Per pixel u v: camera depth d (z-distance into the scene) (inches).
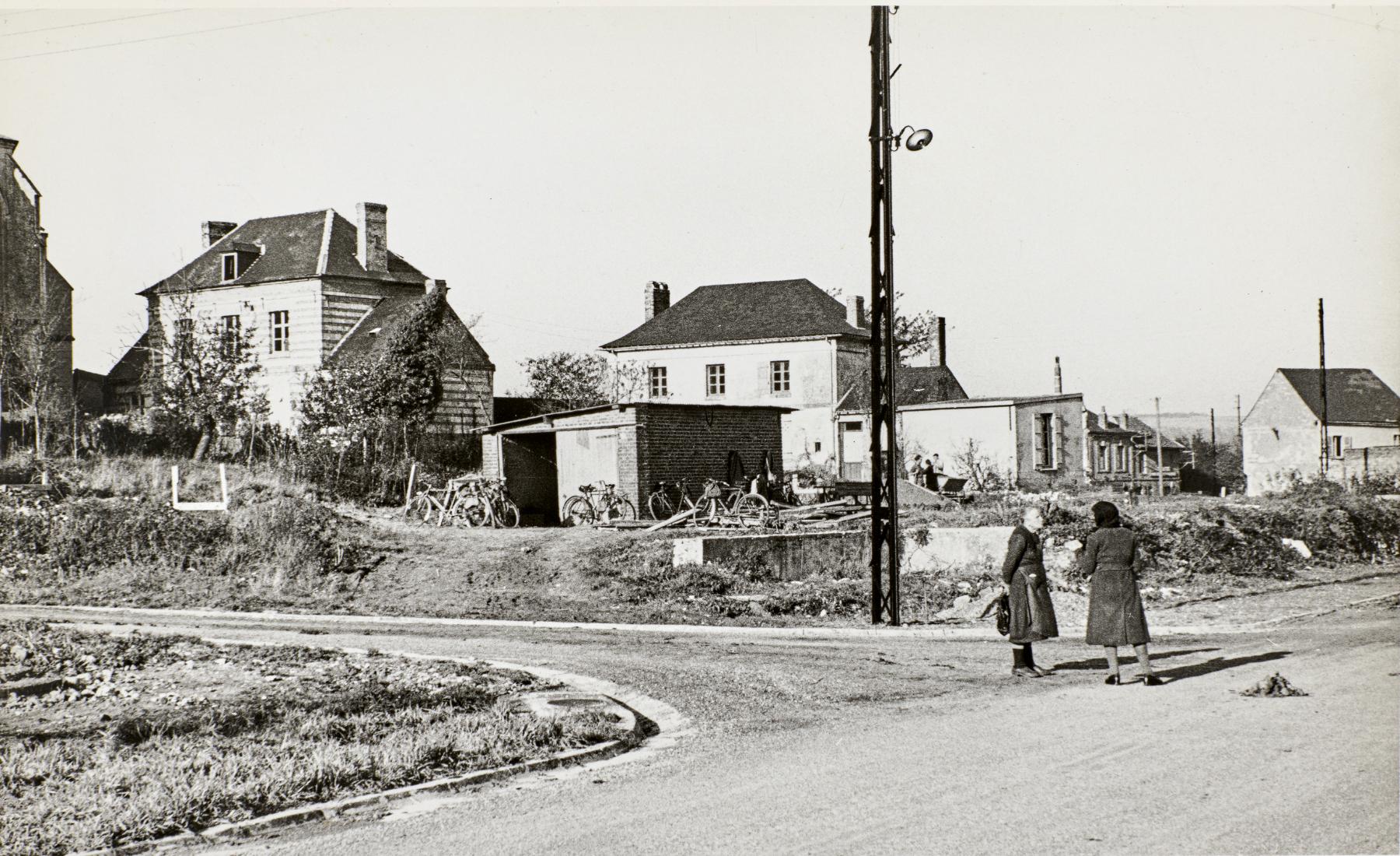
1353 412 2474.2
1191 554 865.5
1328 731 320.2
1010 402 1592.0
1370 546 1042.7
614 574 845.8
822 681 461.1
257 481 1214.9
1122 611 423.2
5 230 1445.6
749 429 1248.8
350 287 1796.3
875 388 669.3
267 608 800.9
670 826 253.3
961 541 857.5
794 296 2086.6
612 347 2110.0
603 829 254.1
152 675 478.3
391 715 385.4
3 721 386.0
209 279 1838.1
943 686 442.0
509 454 1259.8
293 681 461.4
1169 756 298.0
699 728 376.5
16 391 1419.8
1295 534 994.7
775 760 319.0
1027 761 300.2
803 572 879.1
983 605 714.2
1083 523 907.4
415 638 633.6
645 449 1135.6
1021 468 1598.2
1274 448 2516.0
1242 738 315.3
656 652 561.6
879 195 664.4
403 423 1453.0
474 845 245.6
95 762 323.3
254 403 1582.2
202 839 257.3
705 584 804.6
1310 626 594.2
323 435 1398.9
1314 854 215.9
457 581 870.4
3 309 1433.3
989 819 247.4
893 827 243.8
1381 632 548.4
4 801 283.1
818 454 1946.4
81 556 961.5
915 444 1660.9
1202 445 3400.6
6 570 936.3
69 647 543.2
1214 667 455.2
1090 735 330.6
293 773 299.7
